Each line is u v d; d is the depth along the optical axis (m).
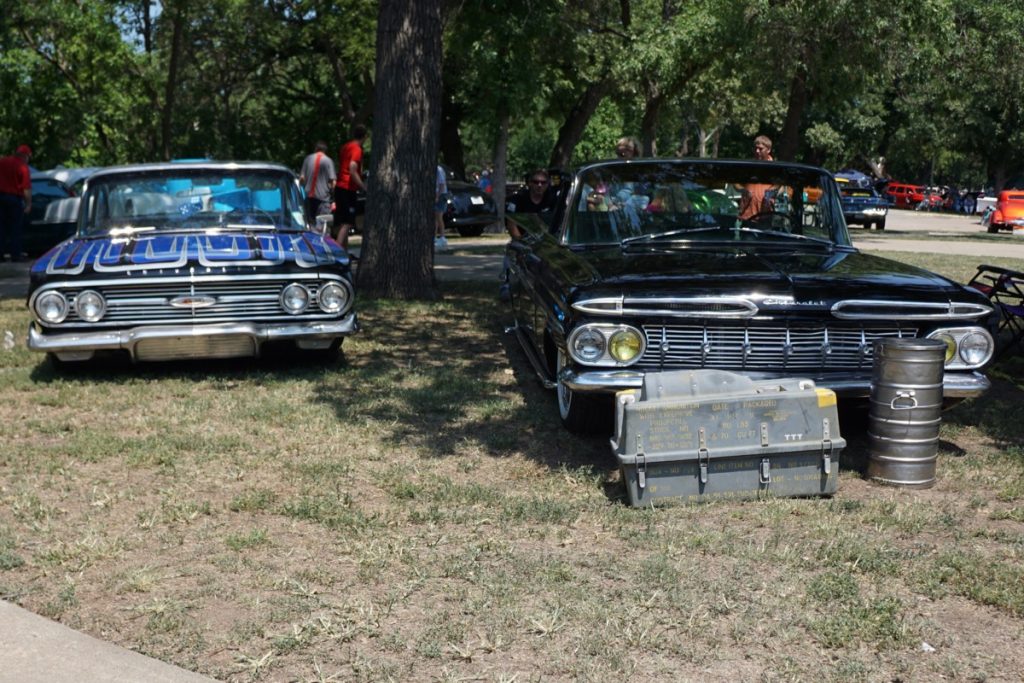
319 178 14.86
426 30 11.51
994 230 31.12
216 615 3.85
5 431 6.32
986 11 22.70
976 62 23.42
